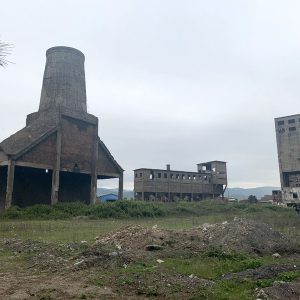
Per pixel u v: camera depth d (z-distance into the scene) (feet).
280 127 151.02
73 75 127.75
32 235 55.21
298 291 22.85
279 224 71.97
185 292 23.27
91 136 124.67
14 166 100.58
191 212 120.57
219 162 196.24
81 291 23.13
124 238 43.78
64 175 130.72
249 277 26.86
